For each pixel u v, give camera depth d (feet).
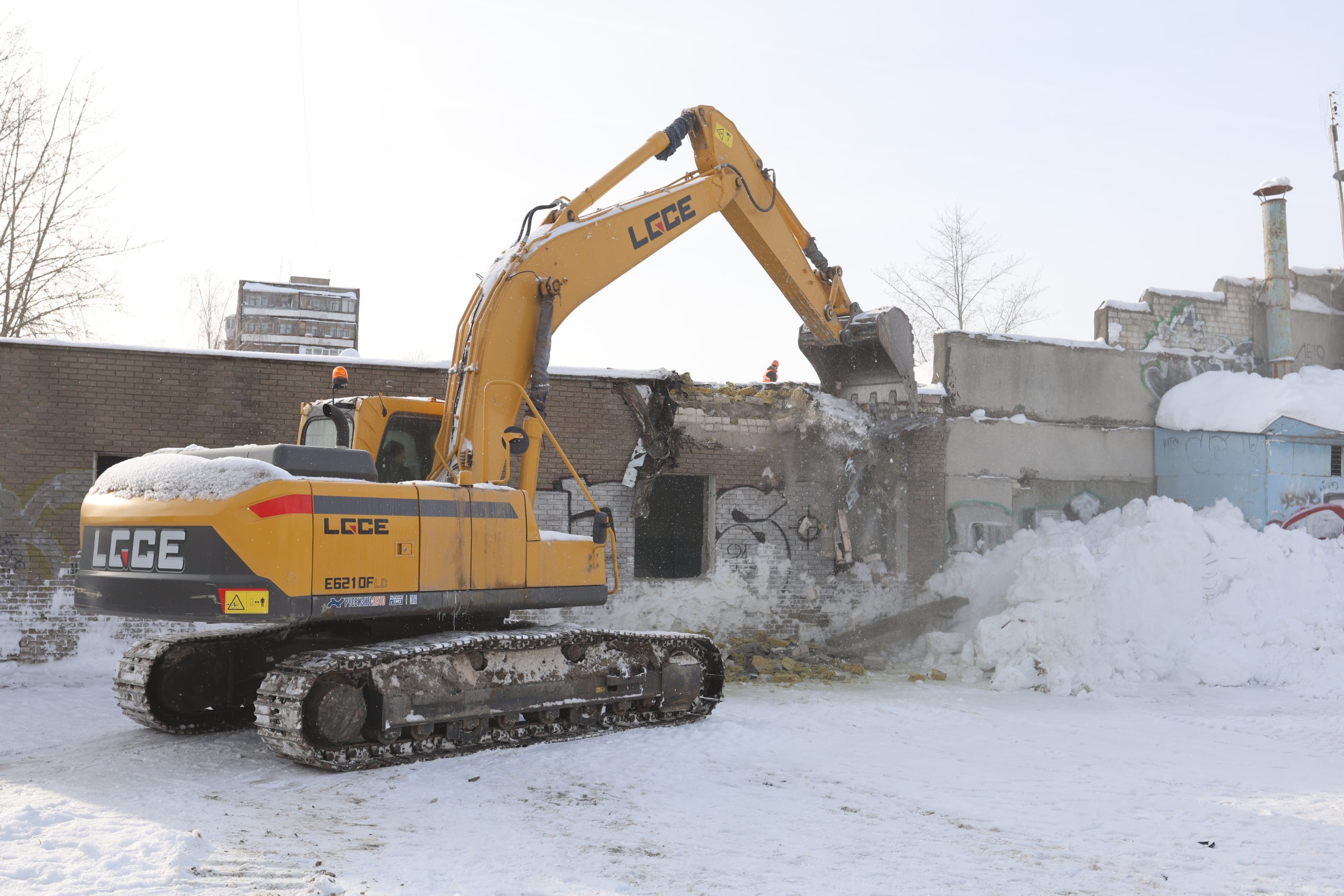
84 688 37.32
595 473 46.93
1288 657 44.83
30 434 39.91
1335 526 55.88
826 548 50.39
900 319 45.44
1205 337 63.87
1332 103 74.69
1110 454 58.85
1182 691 42.22
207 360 42.19
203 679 29.04
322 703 23.91
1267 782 25.39
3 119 74.28
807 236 42.01
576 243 31.94
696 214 36.17
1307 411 53.98
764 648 47.83
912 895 15.99
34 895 14.71
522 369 30.35
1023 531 54.65
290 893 15.06
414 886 15.71
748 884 16.34
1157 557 48.42
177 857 16.52
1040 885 16.63
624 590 46.98
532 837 19.04
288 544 23.40
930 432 53.06
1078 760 28.14
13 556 39.60
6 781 22.82
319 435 31.09
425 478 30.63
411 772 24.39
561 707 28.81
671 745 28.25
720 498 49.14
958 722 34.37
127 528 24.88
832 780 24.81
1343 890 16.53
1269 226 65.10
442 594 26.21
